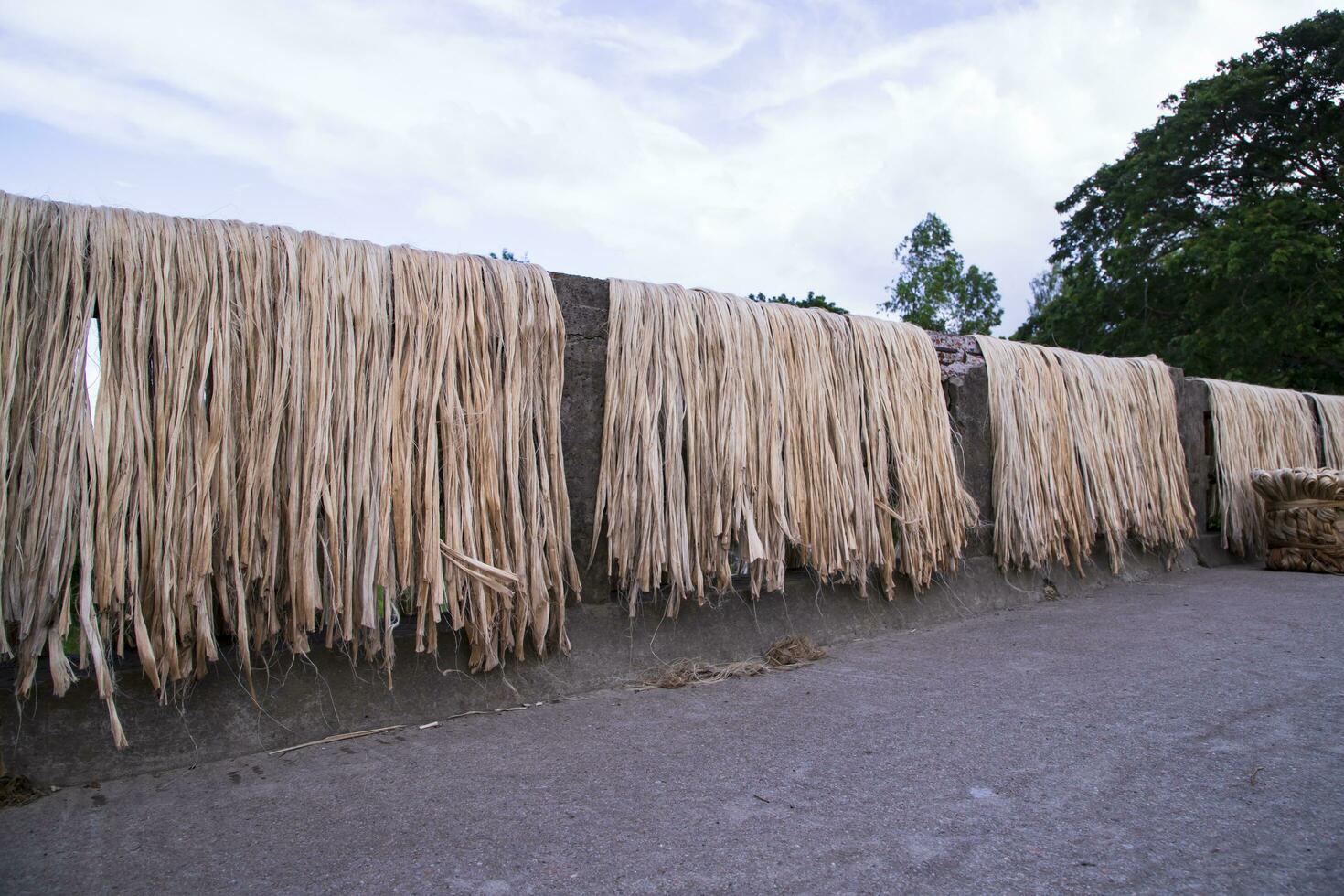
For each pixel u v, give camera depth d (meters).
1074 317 21.12
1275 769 2.44
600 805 2.29
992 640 4.32
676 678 3.55
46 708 2.51
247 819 2.23
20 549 2.39
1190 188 19.92
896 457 4.63
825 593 4.47
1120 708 3.05
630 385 3.72
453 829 2.14
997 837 2.05
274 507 2.78
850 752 2.66
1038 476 5.43
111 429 2.53
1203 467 7.24
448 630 3.33
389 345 3.09
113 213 2.69
